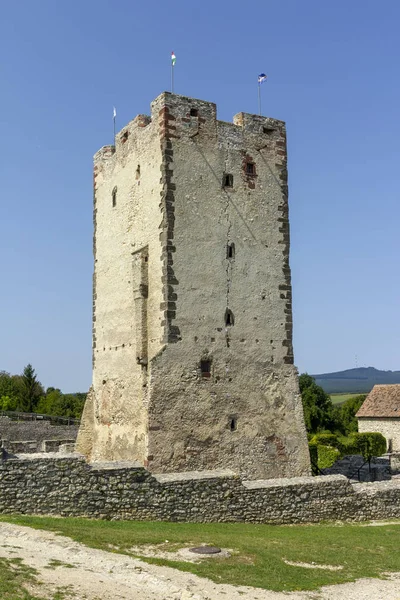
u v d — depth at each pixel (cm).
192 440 2534
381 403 5953
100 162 3238
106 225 3123
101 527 1784
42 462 1895
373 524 2323
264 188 2911
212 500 2106
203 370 2612
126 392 2811
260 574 1495
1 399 7431
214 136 2803
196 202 2709
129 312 2841
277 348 2812
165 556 1562
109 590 1254
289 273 2909
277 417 2747
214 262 2714
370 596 1439
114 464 2014
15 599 1127
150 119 2858
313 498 2289
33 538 1559
